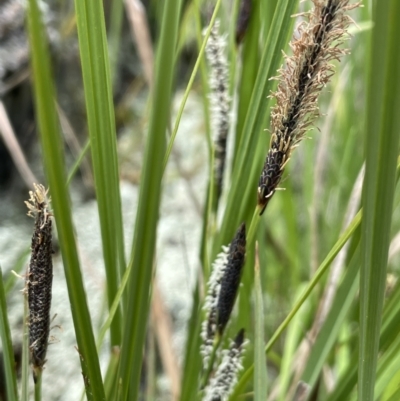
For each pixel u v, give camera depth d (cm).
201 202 46
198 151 52
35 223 10
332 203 29
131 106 53
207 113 17
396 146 8
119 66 54
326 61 9
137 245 9
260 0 15
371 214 9
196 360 16
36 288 11
